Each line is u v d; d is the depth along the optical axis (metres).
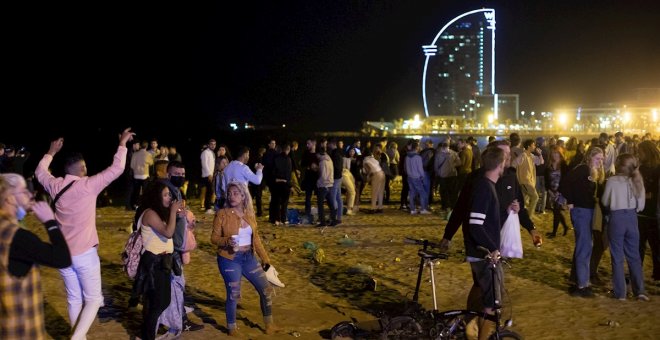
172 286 6.83
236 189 7.05
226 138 74.81
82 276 5.96
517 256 7.40
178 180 7.12
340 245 12.60
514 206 7.29
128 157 18.27
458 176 16.73
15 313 4.00
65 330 7.12
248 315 7.96
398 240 13.10
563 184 8.82
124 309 7.95
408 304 7.21
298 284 9.66
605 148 13.98
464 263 10.89
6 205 4.10
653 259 9.36
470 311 6.41
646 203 9.16
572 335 7.17
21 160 16.31
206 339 6.98
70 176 6.03
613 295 8.68
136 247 6.32
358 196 17.94
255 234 7.19
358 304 8.63
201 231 14.02
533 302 8.48
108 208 18.73
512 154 14.28
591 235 8.73
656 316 7.79
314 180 15.23
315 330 7.47
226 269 6.98
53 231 4.19
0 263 3.95
